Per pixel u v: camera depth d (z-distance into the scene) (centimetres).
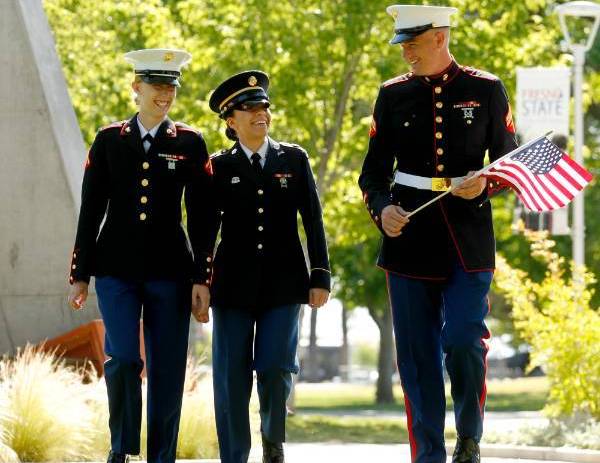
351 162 5034
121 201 1680
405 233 1655
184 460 2214
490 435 2831
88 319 2811
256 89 1733
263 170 1734
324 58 4575
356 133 4819
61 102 2908
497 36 4703
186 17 4706
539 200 1602
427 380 1666
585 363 2878
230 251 1728
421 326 1658
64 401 2253
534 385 8919
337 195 5069
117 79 4772
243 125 1728
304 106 4638
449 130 1645
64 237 2816
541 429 2833
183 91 4766
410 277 1650
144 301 1694
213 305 1728
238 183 1727
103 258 1675
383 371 7938
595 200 6912
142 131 1689
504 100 1659
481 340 1638
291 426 4141
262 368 1706
